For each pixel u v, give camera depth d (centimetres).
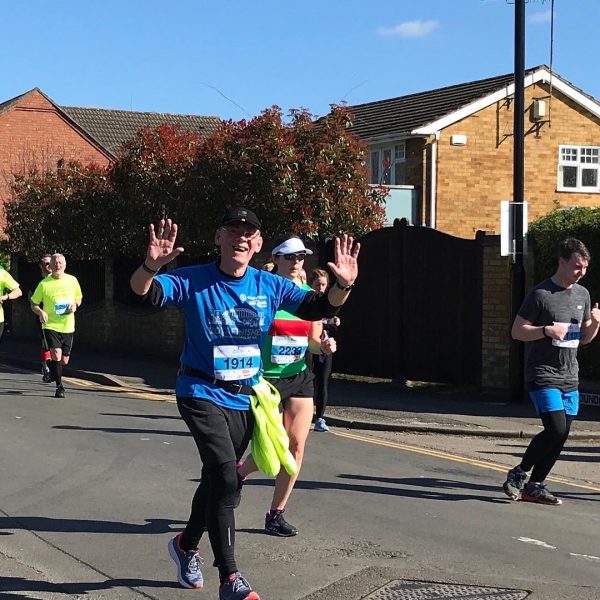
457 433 1071
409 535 611
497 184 2223
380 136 2245
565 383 700
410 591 498
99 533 606
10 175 3609
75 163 2248
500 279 1290
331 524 635
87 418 1086
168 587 505
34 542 586
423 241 1380
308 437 1006
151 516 647
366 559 555
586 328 712
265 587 504
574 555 575
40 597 489
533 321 694
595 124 2289
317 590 499
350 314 1476
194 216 1614
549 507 709
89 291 2136
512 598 489
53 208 2156
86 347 2058
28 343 2227
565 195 2272
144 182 1759
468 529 631
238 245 471
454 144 2188
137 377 1534
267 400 482
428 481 788
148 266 444
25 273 2417
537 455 708
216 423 464
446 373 1358
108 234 1972
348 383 1452
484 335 1309
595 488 791
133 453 871
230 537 460
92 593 495
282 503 605
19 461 827
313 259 1503
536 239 1291
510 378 1270
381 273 1435
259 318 479
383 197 1681
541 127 2248
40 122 3803
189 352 479
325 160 1533
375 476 800
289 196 1494
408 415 1152
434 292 1370
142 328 1927
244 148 1510
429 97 2491
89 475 773
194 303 471
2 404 1197
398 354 1411
